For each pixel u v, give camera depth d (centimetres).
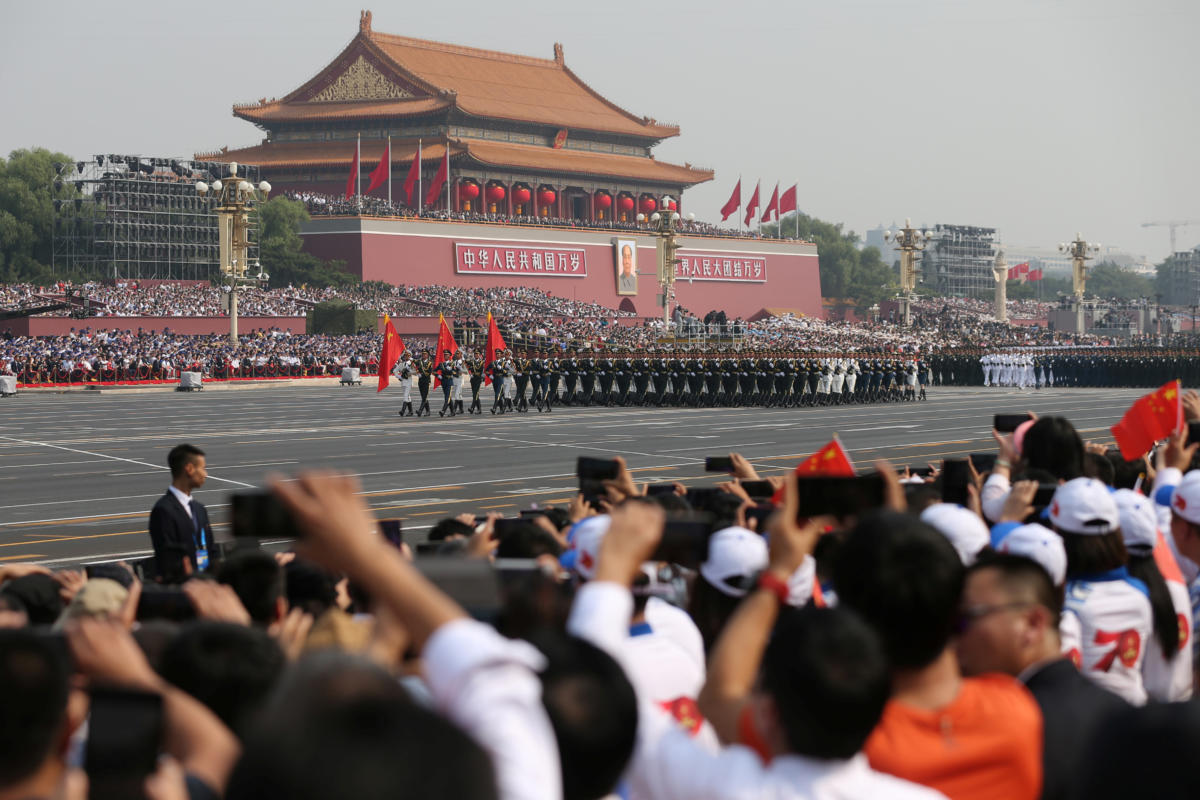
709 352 17075
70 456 9906
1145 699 1761
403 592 728
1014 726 1092
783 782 907
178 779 761
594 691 794
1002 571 1331
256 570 1697
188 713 841
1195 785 813
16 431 12288
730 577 1441
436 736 559
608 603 954
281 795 535
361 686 571
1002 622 1305
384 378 14188
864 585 1094
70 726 848
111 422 13462
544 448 10312
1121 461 3178
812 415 14175
